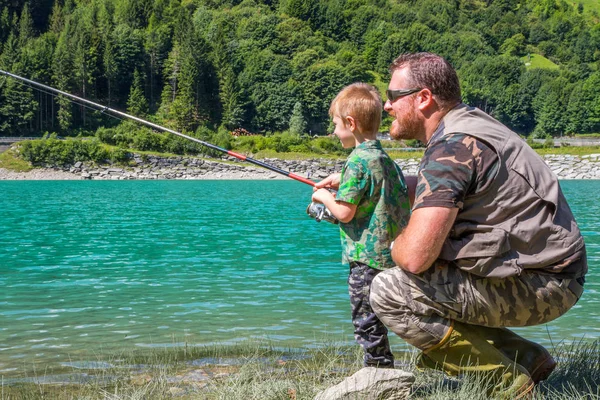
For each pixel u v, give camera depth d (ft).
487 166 7.34
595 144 234.38
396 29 392.06
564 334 13.44
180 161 189.26
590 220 47.11
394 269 8.05
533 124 329.11
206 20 388.57
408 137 8.26
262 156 207.92
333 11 400.26
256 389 8.87
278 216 50.42
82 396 8.90
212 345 12.44
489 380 7.91
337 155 217.77
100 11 346.33
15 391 9.37
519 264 7.43
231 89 275.39
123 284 20.29
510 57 366.22
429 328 7.88
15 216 49.52
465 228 7.50
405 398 8.20
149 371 10.44
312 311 16.07
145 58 291.79
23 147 179.83
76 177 178.09
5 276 21.90
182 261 25.70
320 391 8.66
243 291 18.99
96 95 266.36
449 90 7.89
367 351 8.49
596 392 8.22
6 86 234.58
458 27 442.91
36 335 13.61
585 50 434.30
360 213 8.46
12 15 366.02
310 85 285.84
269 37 350.23
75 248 30.07
